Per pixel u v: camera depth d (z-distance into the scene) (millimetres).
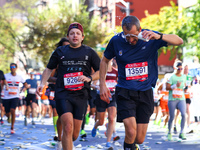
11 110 22406
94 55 11703
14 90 22969
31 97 29375
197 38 45625
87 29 66562
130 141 10047
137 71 10070
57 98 11359
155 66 10258
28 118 35125
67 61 11461
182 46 47719
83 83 11453
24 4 87562
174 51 53125
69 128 10820
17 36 82438
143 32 9133
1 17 84938
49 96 17719
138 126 10320
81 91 11414
